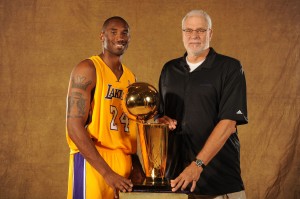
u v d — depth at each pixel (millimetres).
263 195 4207
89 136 2438
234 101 2561
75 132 2416
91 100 2523
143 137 2410
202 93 2613
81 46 4234
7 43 4254
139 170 2672
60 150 4266
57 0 4242
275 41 4184
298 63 4180
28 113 4270
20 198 4258
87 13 4227
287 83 4195
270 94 4199
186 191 2314
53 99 4258
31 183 4266
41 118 4270
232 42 4195
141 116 2418
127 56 4223
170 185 2367
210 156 2457
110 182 2320
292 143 4191
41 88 4258
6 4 4242
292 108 4191
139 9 4215
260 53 4191
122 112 2578
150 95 2398
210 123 2611
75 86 2455
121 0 4219
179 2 4203
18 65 4258
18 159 4270
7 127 4273
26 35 4246
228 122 2541
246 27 4188
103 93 2500
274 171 4207
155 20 4215
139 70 4223
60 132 4266
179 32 4207
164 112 2725
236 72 2594
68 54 4242
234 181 2650
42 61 4254
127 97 2410
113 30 2537
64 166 4266
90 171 2484
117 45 2535
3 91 4262
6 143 4270
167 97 2695
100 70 2506
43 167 4270
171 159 2674
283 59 4191
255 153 4219
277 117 4203
